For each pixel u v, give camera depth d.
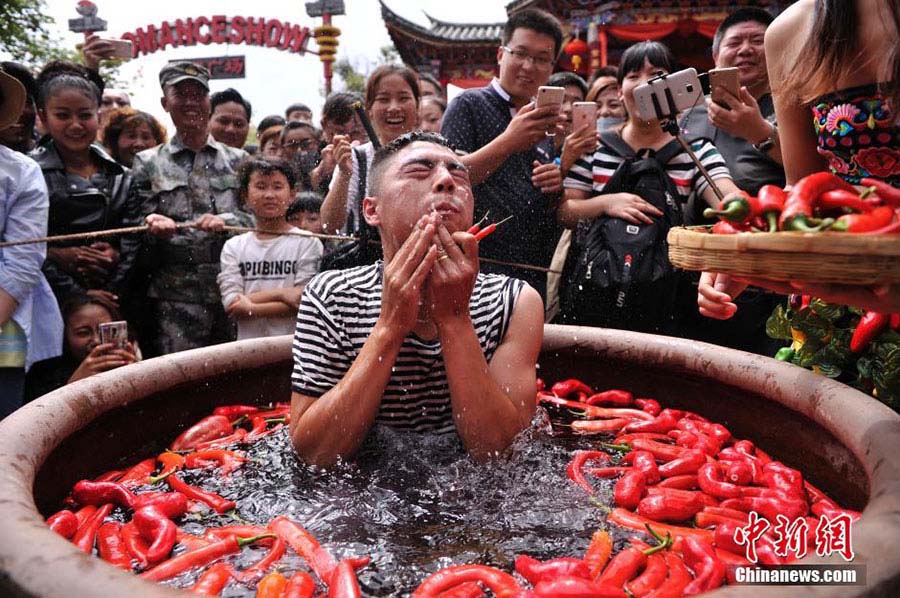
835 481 1.56
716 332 3.06
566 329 2.30
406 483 1.53
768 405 1.81
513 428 1.60
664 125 1.84
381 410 1.75
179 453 1.83
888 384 1.66
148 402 1.85
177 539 1.29
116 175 3.52
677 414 2.03
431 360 1.70
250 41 11.41
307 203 3.70
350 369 1.55
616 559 1.18
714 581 1.12
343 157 3.08
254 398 2.17
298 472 1.59
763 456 1.77
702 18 13.18
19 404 2.60
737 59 3.05
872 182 1.23
